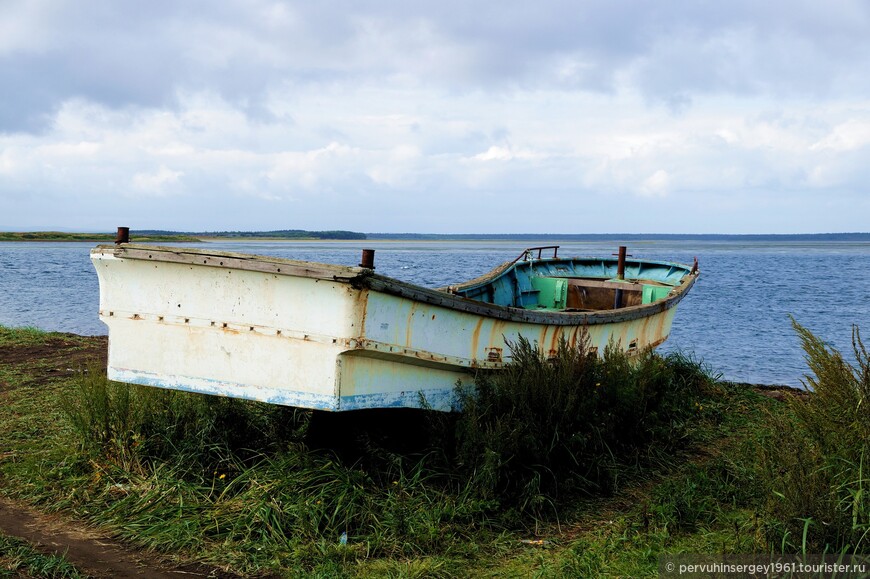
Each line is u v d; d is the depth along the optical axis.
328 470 5.78
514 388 6.55
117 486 5.81
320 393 5.49
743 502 5.90
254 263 5.53
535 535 5.49
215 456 6.23
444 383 6.58
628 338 9.71
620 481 6.59
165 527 5.18
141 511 5.43
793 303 28.20
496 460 5.76
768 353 17.23
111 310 6.19
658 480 6.71
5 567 4.43
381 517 5.37
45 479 5.99
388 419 6.66
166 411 6.57
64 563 4.50
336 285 5.35
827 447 5.11
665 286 12.16
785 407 8.63
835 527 4.32
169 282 5.94
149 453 6.23
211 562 4.75
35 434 7.32
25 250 85.19
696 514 5.63
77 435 6.70
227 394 5.82
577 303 12.73
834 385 5.48
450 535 5.20
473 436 5.98
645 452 7.24
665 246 154.62
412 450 6.50
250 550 4.92
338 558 4.83
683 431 8.02
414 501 5.57
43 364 11.19
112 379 6.22
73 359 11.52
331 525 5.22
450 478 5.95
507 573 4.79
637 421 7.33
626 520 5.64
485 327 6.80
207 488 5.72
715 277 43.88
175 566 4.69
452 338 6.41
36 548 4.82
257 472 5.84
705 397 9.91
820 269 52.88
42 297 27.86
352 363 5.55
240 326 5.72
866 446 4.85
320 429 6.44
